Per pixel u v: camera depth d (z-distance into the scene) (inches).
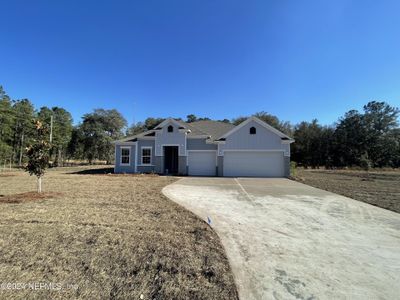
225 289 127.7
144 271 145.3
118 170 905.5
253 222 252.1
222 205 331.9
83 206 304.5
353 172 1136.8
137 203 329.1
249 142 811.4
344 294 124.8
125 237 197.9
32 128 425.1
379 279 141.0
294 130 1939.0
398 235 217.6
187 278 138.3
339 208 323.3
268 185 565.6
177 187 512.4
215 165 842.2
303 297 121.3
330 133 1834.4
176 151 982.4
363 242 199.3
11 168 1152.2
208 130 996.6
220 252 173.8
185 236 204.2
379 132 1847.9
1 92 1368.1
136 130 2027.6
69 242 185.3
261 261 161.2
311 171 1194.0
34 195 373.4
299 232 222.2
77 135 1669.5
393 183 644.1
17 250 169.3
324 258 167.8
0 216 252.1
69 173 871.7
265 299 119.3
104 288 127.1
